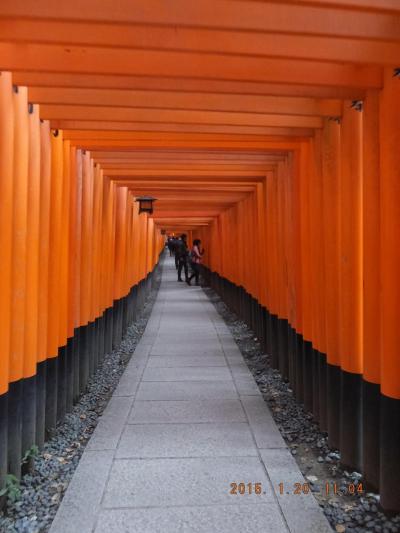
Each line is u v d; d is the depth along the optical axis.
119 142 3.96
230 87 2.57
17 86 2.59
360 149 3.04
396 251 2.41
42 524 2.44
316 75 2.37
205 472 2.97
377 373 2.71
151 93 2.87
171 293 14.11
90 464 3.07
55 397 3.61
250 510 2.53
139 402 4.33
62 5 1.69
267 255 5.90
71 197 4.11
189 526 2.38
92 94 2.85
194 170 5.50
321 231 3.70
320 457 3.27
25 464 2.97
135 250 9.04
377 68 2.46
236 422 3.84
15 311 2.78
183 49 1.95
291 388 4.77
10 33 1.86
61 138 3.66
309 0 1.69
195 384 4.90
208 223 15.51
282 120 3.39
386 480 2.53
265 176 5.68
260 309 6.43
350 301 3.09
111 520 2.43
